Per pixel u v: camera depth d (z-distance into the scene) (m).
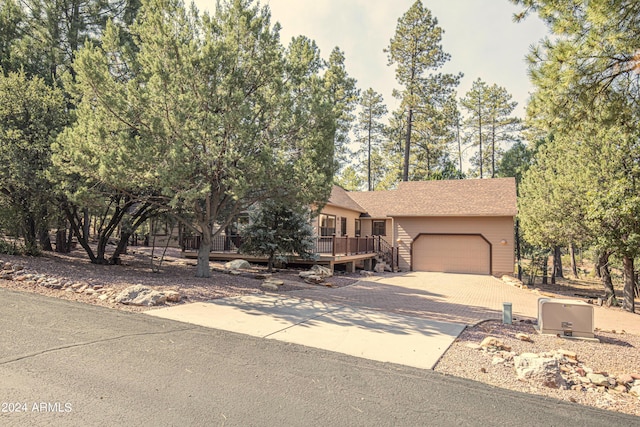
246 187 9.23
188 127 9.09
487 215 19.81
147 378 4.04
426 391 4.09
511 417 3.57
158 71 8.87
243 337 5.77
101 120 9.24
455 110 35.66
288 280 13.33
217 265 16.42
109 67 10.39
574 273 30.33
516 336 7.01
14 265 9.65
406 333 6.62
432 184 24.44
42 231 14.84
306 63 11.16
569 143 15.05
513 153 33.62
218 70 9.97
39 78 13.37
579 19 5.76
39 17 15.24
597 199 12.05
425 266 21.52
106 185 10.66
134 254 19.89
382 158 46.75
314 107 10.41
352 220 24.84
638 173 12.14
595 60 5.87
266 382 4.12
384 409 3.61
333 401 3.73
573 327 7.21
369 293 12.01
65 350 4.68
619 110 6.43
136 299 7.43
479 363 5.13
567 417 3.62
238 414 3.38
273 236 14.84
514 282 16.94
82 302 7.18
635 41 5.50
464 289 14.54
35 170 10.92
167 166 8.78
